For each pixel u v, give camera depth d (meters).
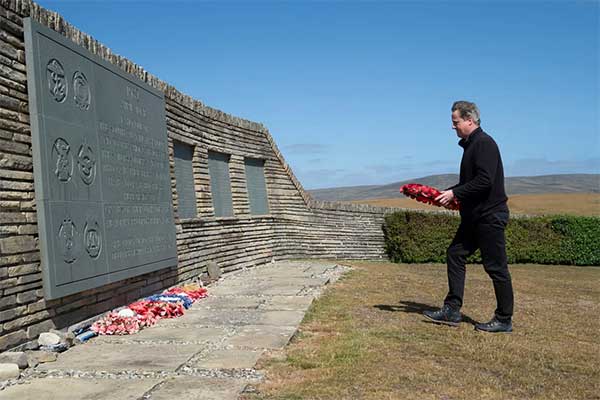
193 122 10.41
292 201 14.50
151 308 6.94
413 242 16.17
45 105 5.64
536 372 4.73
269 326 6.34
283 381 4.37
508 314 6.11
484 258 6.09
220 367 4.77
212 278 10.17
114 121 7.16
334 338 5.77
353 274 11.36
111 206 6.89
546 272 15.21
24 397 4.08
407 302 7.99
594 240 17.41
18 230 5.22
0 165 5.05
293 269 11.96
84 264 6.14
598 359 5.23
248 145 12.98
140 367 4.80
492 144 5.86
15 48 5.38
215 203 11.41
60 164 5.82
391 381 4.34
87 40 6.76
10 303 5.05
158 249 8.27
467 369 4.73
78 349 5.48
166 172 8.87
